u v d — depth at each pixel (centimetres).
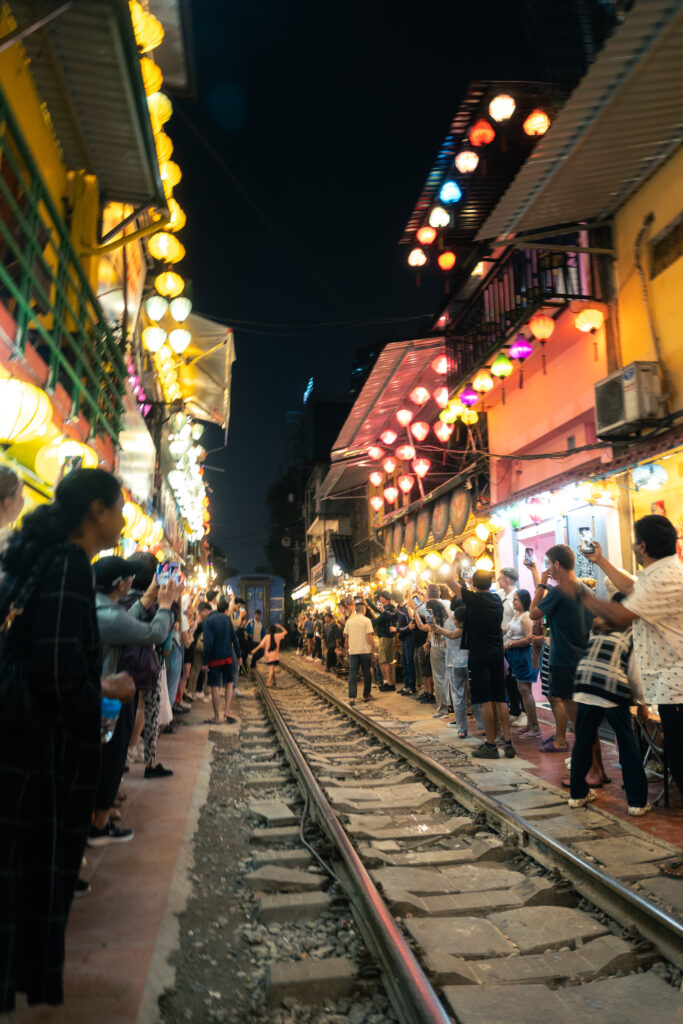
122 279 1062
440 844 549
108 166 802
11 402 450
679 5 549
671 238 879
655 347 891
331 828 537
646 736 654
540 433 1266
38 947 200
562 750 857
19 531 232
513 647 974
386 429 2055
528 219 929
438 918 401
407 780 768
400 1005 302
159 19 904
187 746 965
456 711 989
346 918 405
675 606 447
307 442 5475
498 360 1178
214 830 590
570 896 430
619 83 653
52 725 209
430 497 1794
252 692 1917
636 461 850
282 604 3850
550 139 746
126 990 311
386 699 1553
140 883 447
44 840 204
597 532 1013
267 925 398
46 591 212
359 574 3055
